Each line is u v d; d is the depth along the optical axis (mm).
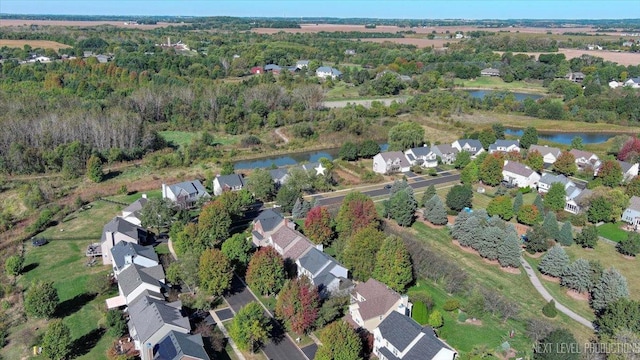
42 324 79938
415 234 112062
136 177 147375
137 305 76938
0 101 174125
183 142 183000
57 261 99312
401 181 129250
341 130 196250
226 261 84688
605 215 117312
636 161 152125
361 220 103938
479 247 102438
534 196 134750
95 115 166625
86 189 137375
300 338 77000
